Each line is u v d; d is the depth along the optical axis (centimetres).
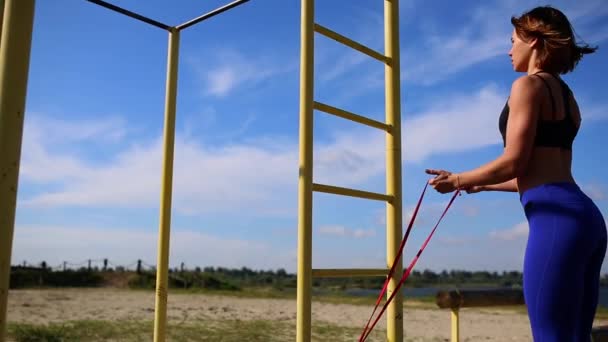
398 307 269
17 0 220
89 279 1972
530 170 159
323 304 1195
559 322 145
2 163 211
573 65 175
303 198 241
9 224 210
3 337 206
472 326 784
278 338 605
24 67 220
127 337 580
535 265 150
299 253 239
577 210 149
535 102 156
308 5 256
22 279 1831
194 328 672
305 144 245
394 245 274
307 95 249
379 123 281
